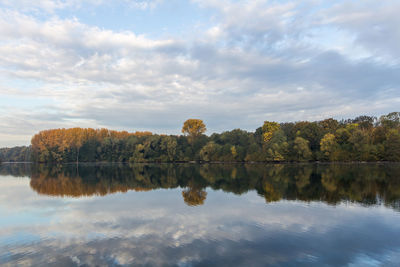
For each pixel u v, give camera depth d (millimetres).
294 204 27953
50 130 151875
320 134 107188
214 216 23328
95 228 20156
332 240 17219
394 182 43000
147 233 18734
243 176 56594
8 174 70812
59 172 75812
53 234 18844
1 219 23188
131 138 145750
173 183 47312
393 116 102875
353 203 28109
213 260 14195
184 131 138375
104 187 43031
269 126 119562
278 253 15156
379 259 14508
